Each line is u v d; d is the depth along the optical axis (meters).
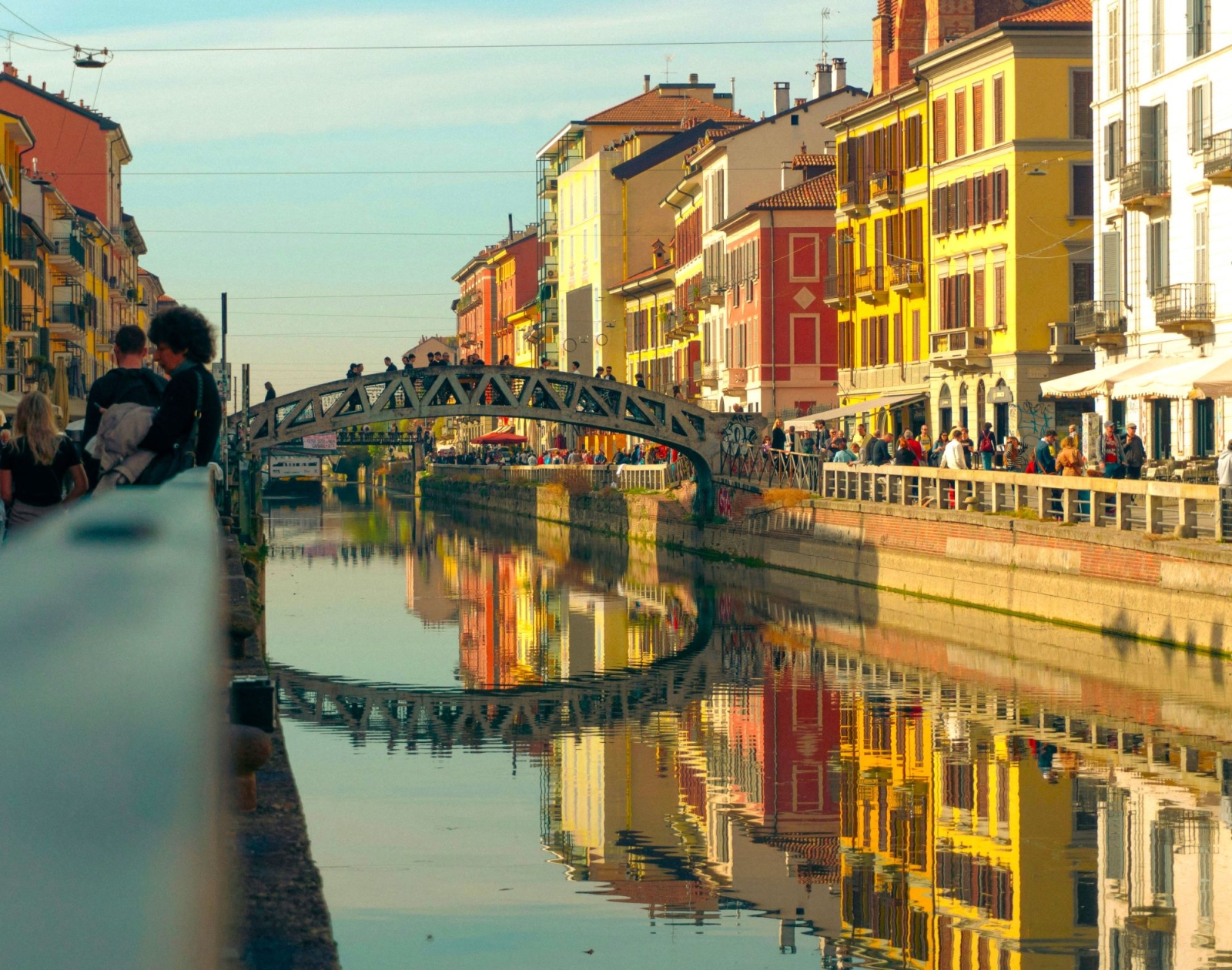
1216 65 49.72
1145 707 28.59
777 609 47.94
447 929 17.02
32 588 1.23
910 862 20.08
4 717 0.90
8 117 73.19
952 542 44.16
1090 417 57.38
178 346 8.48
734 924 17.56
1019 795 22.97
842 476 54.88
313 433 67.00
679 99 132.38
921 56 72.31
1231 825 20.91
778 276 87.38
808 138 94.88
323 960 5.00
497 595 54.72
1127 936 16.66
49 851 0.81
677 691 33.69
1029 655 35.59
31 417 11.66
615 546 78.75
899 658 36.56
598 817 22.56
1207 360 42.09
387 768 26.20
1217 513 32.31
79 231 97.81
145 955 0.79
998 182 67.50
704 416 68.06
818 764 25.88
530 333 148.00
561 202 137.50
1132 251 55.03
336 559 72.06
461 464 141.38
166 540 1.75
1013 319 66.50
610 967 15.81
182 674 1.04
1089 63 66.12
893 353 78.00
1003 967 15.93
